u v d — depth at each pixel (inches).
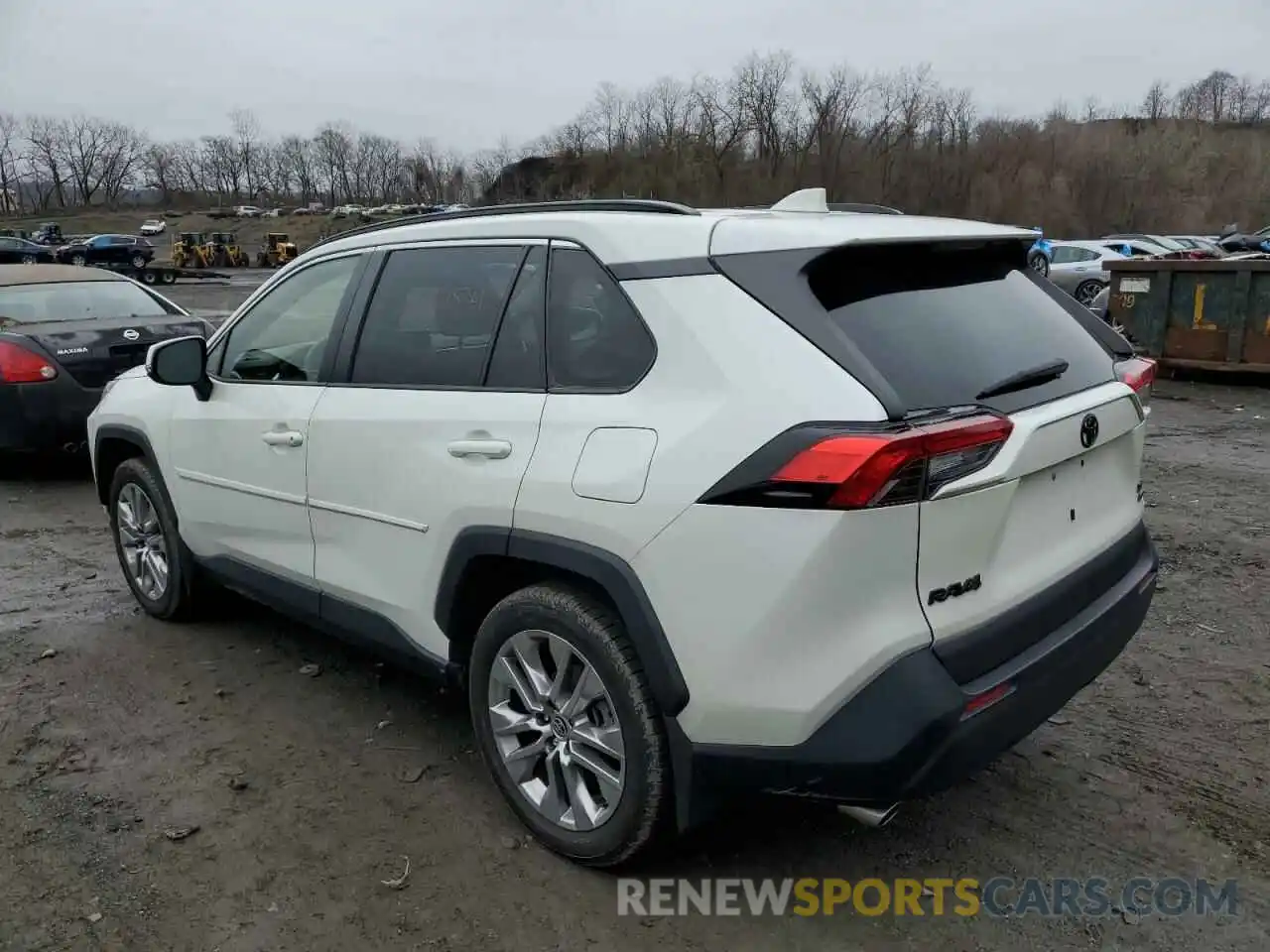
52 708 150.2
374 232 137.9
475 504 112.0
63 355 273.4
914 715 87.2
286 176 4901.6
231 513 154.7
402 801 125.7
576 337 108.3
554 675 113.3
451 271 123.9
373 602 131.3
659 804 102.5
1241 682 156.8
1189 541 226.2
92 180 4891.7
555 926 103.4
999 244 116.3
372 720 147.1
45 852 114.7
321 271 144.3
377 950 99.8
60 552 227.8
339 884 109.7
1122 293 481.7
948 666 89.9
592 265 108.4
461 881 110.4
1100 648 108.1
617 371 103.4
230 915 104.5
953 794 127.3
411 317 127.8
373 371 130.9
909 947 100.9
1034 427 96.7
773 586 89.2
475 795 127.3
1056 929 103.2
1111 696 153.1
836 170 2701.8
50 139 4778.5
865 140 2748.5
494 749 118.4
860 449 84.7
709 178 2827.3
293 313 146.4
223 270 1994.3
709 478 92.2
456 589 117.1
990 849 116.3
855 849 116.5
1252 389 444.8
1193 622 180.7
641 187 2834.6
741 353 93.7
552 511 104.1
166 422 167.2
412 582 123.7
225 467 153.5
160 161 4943.4
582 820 110.3
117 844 116.3
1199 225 2413.9
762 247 97.9
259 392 147.6
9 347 268.8
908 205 2615.7
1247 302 438.0
